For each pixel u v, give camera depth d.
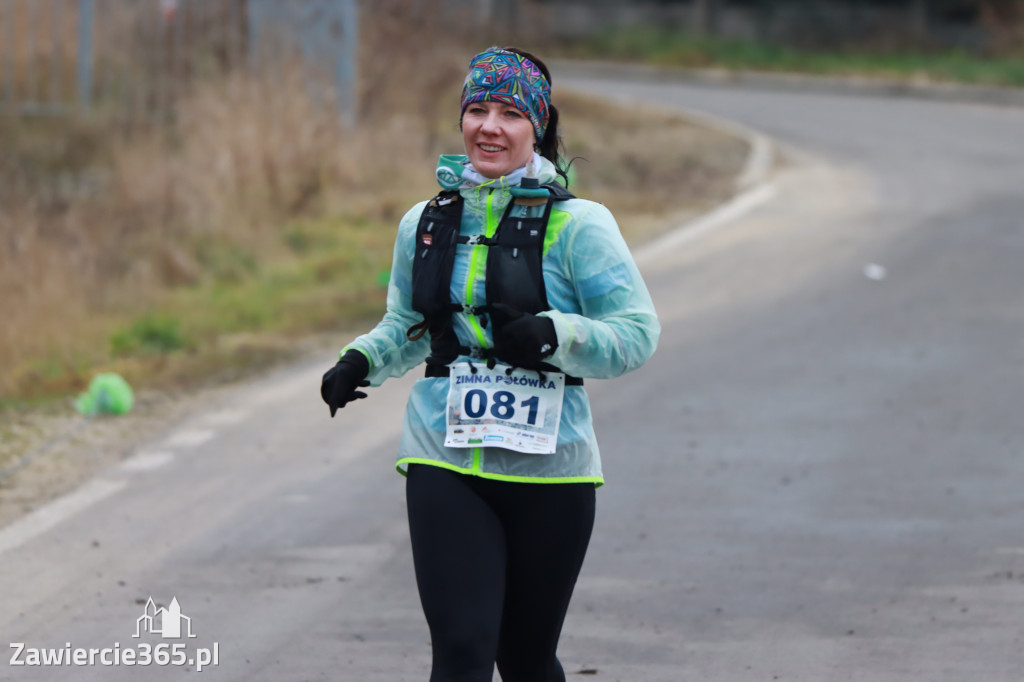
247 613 15.98
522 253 10.33
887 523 19.00
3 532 18.77
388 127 50.31
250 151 42.50
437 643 10.09
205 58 48.16
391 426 24.19
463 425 10.32
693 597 16.44
